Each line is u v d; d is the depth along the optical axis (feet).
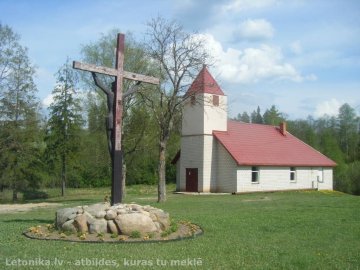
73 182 189.47
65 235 41.06
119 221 40.75
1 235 43.29
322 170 172.35
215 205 84.58
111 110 49.34
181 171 151.33
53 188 185.16
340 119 305.94
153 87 104.01
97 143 142.82
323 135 265.13
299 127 287.28
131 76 51.03
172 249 36.11
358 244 39.37
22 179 140.26
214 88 145.18
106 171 185.16
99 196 143.13
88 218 41.96
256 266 30.94
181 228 45.80
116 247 36.68
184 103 108.58
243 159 141.90
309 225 50.62
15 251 35.09
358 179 187.93
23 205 106.01
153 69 111.65
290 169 159.22
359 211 66.74
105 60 120.47
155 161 194.29
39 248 36.19
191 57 100.83
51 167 151.33
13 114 130.93
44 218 61.36
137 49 118.83
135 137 122.42
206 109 144.87
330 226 49.90
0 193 150.92
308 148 173.58
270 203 87.71
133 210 43.06
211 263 31.65
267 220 54.85
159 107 106.01
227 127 152.87
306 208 72.90
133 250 35.53
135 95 114.21
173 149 190.39
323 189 170.81
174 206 83.41
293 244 39.09
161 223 43.52
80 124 151.33
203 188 143.95
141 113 120.67
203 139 144.66
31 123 133.80
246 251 35.68
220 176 145.59
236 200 102.06
